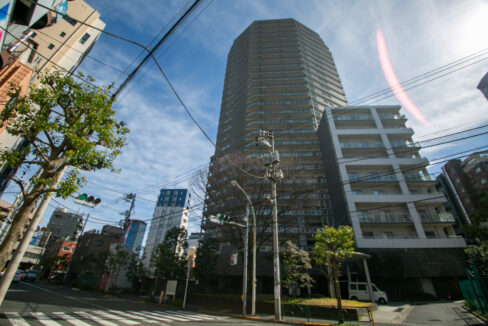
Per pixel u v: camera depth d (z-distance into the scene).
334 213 29.88
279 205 19.66
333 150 30.67
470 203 36.72
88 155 7.39
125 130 8.99
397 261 21.58
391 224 24.59
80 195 9.71
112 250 30.19
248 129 40.19
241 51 56.62
